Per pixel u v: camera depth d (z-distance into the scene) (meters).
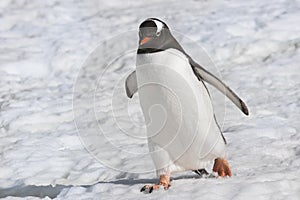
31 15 36.97
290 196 11.44
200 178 12.98
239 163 14.59
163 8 36.00
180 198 11.59
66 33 32.78
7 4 39.72
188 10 34.69
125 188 12.70
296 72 24.09
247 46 27.41
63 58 28.73
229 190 11.80
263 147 15.94
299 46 27.08
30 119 21.05
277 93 21.91
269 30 29.02
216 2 35.44
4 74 27.28
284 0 33.44
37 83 26.27
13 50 30.38
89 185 13.79
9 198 13.21
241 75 24.14
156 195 11.94
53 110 21.91
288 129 17.62
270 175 12.64
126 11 36.41
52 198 13.88
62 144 18.47
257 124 18.39
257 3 33.56
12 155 17.31
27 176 15.67
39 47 30.67
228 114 19.64
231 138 16.94
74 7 38.28
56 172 15.84
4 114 21.59
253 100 21.27
